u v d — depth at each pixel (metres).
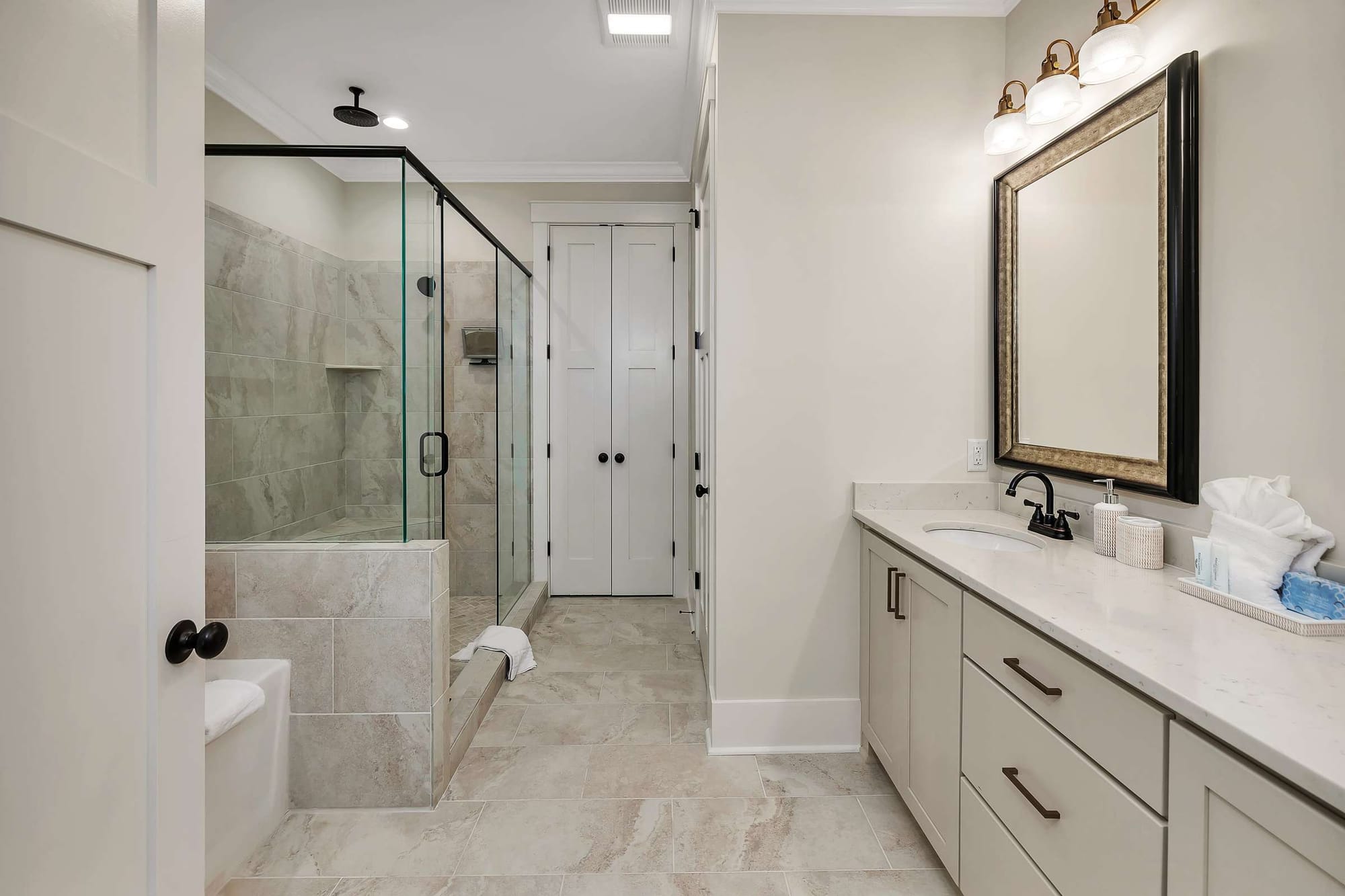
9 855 0.56
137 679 0.72
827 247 2.19
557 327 3.91
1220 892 0.76
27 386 0.58
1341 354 1.10
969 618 1.41
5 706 0.56
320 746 1.89
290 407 1.90
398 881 1.60
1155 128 1.50
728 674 2.22
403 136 3.37
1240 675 0.86
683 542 3.98
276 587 1.89
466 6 2.27
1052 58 1.68
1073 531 1.82
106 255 0.67
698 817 1.85
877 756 2.06
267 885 1.59
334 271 1.88
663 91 2.88
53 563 0.61
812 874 1.61
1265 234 1.24
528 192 3.86
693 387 3.72
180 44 0.77
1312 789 0.62
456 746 2.11
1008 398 2.10
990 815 1.31
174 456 0.77
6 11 0.55
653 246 3.90
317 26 2.38
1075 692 1.03
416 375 1.98
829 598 2.23
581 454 3.95
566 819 1.84
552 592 3.99
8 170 0.54
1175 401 1.42
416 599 1.89
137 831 0.72
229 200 1.88
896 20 2.17
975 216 2.20
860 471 2.21
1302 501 1.17
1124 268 1.60
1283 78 1.20
